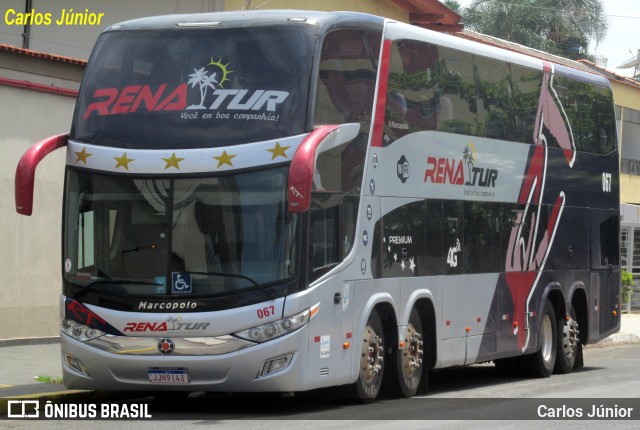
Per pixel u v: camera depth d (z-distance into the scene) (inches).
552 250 819.4
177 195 529.0
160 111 539.8
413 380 635.5
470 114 705.6
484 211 719.1
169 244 526.3
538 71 808.9
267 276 517.0
